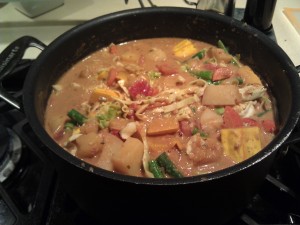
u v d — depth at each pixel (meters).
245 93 0.35
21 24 0.51
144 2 0.54
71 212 0.30
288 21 0.50
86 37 0.39
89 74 0.38
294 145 0.33
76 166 0.23
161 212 0.24
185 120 0.32
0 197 0.30
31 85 0.29
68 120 0.34
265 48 0.35
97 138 0.29
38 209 0.29
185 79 0.37
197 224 0.27
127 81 0.36
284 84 0.31
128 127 0.31
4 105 0.38
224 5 0.47
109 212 0.26
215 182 0.22
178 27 0.42
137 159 0.28
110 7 0.53
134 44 0.42
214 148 0.29
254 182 0.26
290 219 0.30
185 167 0.29
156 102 0.34
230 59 0.39
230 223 0.29
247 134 0.30
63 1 0.54
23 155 0.34
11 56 0.33
